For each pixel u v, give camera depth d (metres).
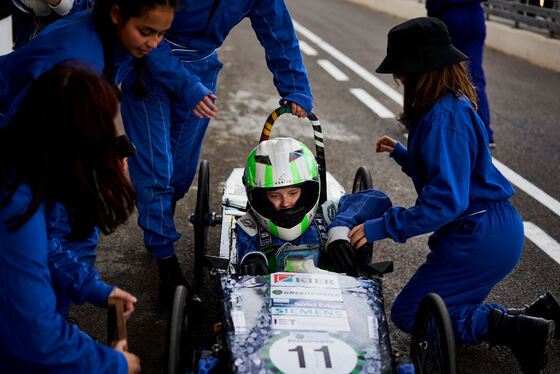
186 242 4.51
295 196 3.16
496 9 12.18
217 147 6.38
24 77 2.32
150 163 3.53
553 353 3.32
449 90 2.71
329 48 11.65
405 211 2.76
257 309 2.55
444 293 2.94
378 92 8.79
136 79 3.17
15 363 1.88
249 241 3.27
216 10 3.39
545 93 8.87
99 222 1.92
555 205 5.21
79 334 1.88
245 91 8.51
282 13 3.61
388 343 2.44
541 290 3.95
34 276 1.77
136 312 3.64
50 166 1.76
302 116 3.63
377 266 2.91
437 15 6.32
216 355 2.41
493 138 6.68
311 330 2.44
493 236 2.82
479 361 3.26
